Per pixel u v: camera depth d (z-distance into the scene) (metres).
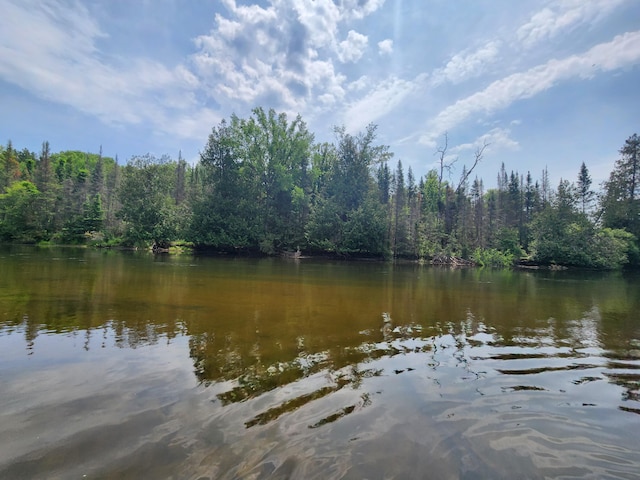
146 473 2.39
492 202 51.03
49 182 49.28
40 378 3.93
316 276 16.61
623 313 9.01
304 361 4.73
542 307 9.71
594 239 32.41
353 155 38.56
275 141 38.44
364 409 3.43
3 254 23.61
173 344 5.29
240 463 2.53
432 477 2.46
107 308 7.65
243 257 33.59
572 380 4.38
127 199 38.09
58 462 2.47
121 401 3.43
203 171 38.34
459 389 4.01
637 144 36.56
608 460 2.76
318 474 2.44
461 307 9.30
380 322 7.20
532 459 2.73
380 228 35.09
